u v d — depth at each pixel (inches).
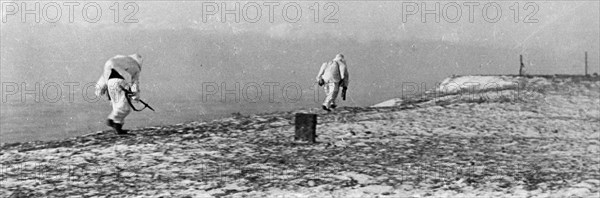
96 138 1106.7
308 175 810.8
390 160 943.7
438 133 1280.8
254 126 1317.7
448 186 753.0
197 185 741.9
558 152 1077.8
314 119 1107.9
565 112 1728.6
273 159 927.7
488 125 1425.9
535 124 1473.9
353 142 1119.0
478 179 800.9
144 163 871.7
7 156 931.3
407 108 1734.7
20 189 715.4
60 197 679.1
